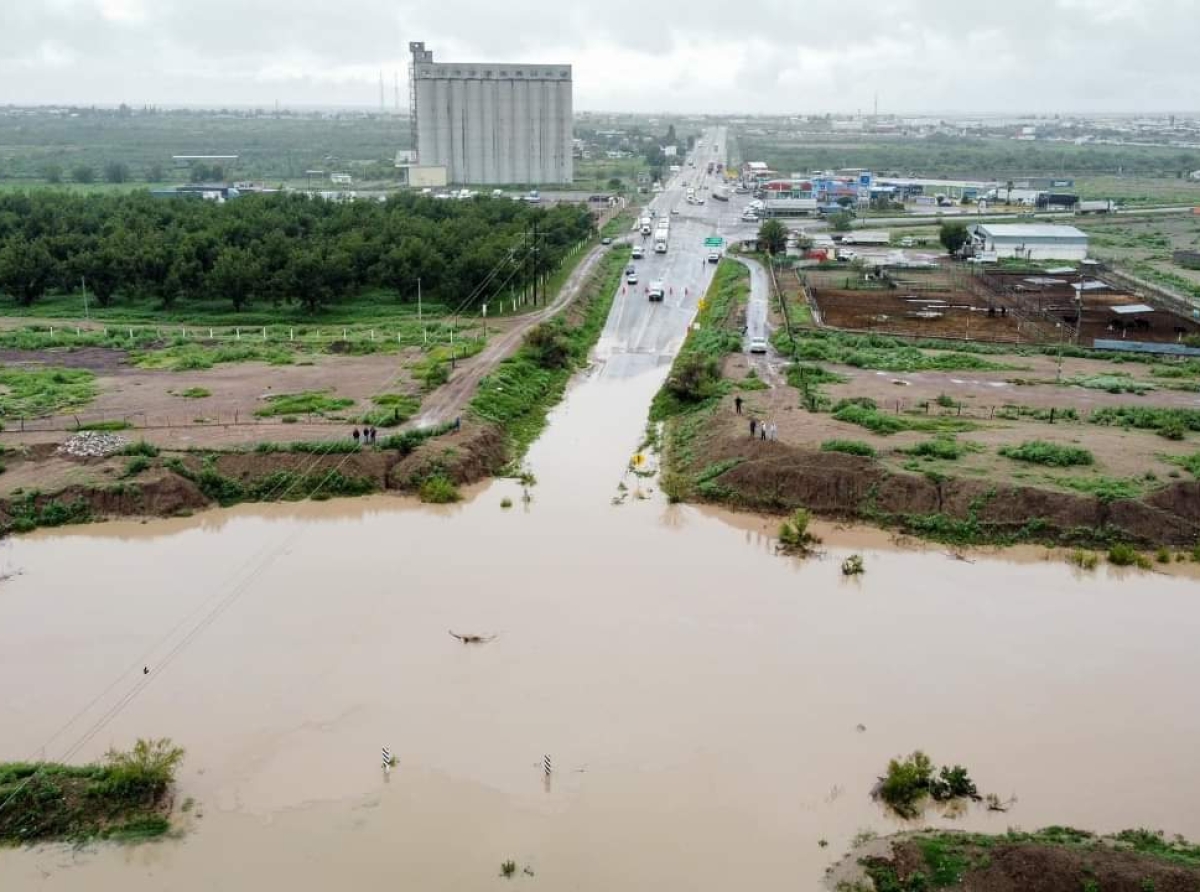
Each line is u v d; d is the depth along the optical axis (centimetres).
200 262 10881
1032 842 3139
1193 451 6350
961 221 19200
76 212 12781
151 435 6531
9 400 7212
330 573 5069
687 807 3391
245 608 4684
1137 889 2875
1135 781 3538
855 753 3675
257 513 5881
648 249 15512
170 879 3070
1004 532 5556
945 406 7375
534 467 6694
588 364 9406
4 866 3103
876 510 5794
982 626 4622
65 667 4169
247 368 8375
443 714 3878
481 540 5503
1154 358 9100
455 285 10888
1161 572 5188
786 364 8656
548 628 4531
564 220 14600
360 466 6216
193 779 3497
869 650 4384
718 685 4094
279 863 3133
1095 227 19025
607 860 3155
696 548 5450
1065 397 7731
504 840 3234
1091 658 4353
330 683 4075
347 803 3394
